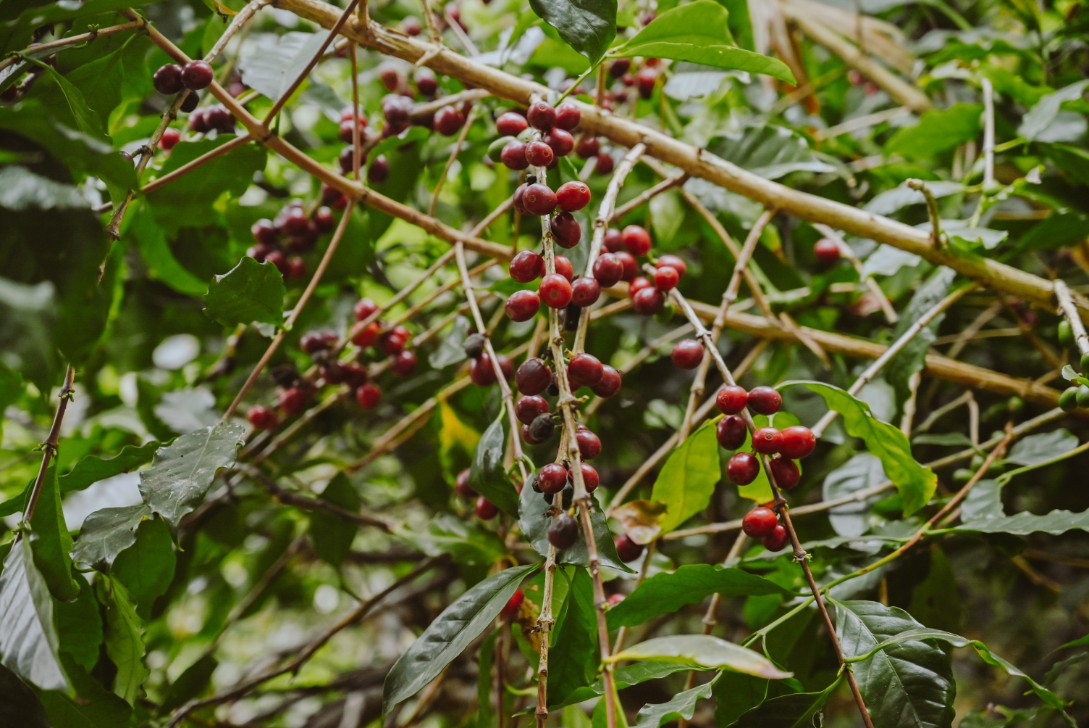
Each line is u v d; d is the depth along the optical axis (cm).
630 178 99
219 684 144
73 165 64
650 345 98
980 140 101
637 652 56
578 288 65
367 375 90
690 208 95
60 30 74
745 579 67
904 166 96
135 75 83
